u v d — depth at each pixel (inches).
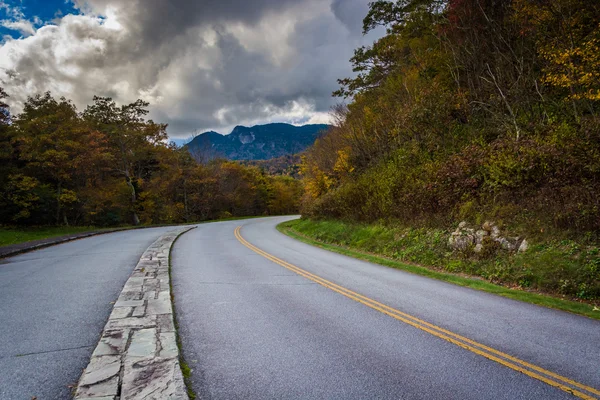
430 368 145.2
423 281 322.7
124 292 263.6
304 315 216.8
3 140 1007.6
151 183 1512.1
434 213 507.8
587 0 450.3
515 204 399.9
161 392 121.3
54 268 368.8
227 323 201.6
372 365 148.0
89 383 127.0
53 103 1107.3
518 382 133.3
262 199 2603.3
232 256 473.1
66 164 1018.7
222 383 132.4
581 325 201.6
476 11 667.4
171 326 190.7
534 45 559.5
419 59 844.0
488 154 473.4
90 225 1248.2
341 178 992.9
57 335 178.5
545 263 302.5
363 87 1141.1
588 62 424.5
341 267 395.9
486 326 197.9
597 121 375.2
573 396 123.4
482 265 358.6
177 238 734.5
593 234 303.1
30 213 1002.7
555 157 375.6
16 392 122.4
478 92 651.5
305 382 133.3
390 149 837.8
